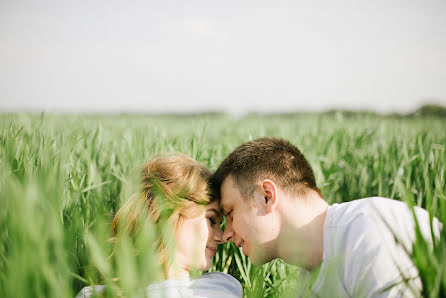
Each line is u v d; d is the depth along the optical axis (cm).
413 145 275
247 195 153
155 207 155
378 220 127
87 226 151
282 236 150
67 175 176
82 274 143
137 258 101
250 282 181
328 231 138
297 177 152
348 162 297
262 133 354
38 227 92
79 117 319
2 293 94
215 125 521
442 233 91
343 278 126
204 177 171
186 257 157
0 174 129
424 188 207
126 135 269
